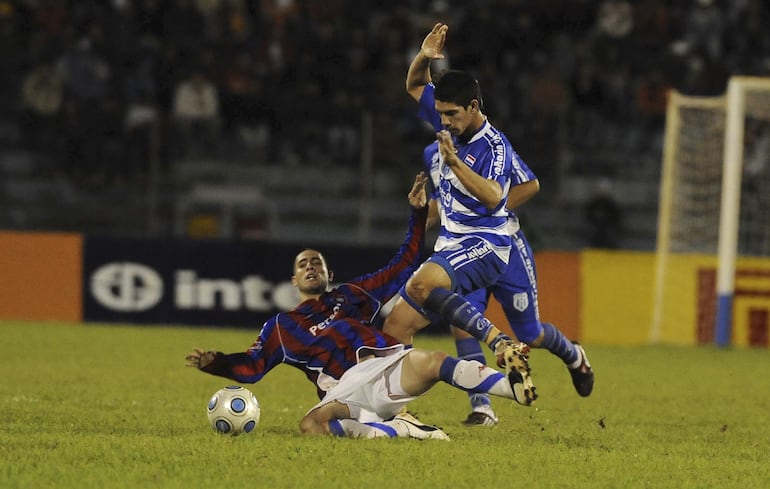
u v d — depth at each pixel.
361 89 74.00
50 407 28.03
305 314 23.28
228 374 22.75
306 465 19.31
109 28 73.19
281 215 70.19
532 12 79.06
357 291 23.83
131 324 58.41
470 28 75.81
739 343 59.28
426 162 25.95
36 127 70.12
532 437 24.53
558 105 74.75
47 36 72.31
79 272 58.84
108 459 19.69
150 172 68.56
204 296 58.41
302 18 76.31
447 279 23.69
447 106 23.80
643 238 73.44
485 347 54.47
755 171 66.00
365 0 79.12
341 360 22.77
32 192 68.56
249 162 71.25
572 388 36.56
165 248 58.62
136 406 28.81
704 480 19.47
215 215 68.38
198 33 74.94
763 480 19.69
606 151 75.25
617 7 80.12
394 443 21.56
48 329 54.00
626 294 60.84
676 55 78.12
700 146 62.09
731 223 55.84
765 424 28.70
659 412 30.86
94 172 68.25
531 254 26.62
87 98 71.00
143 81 71.75
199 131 70.69
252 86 72.56
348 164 72.44
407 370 21.72
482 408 26.56
